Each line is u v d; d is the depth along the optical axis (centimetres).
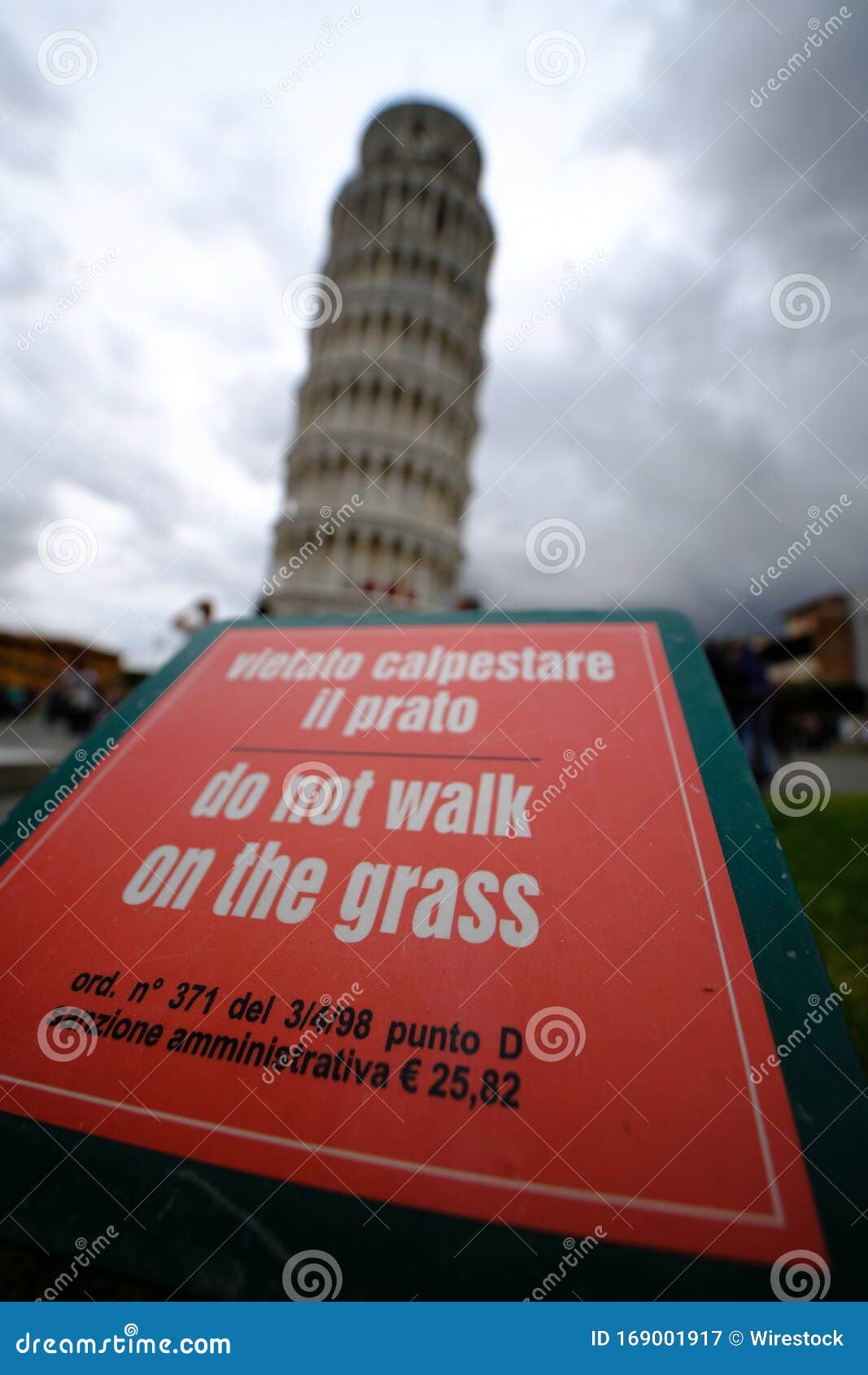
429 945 176
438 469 4034
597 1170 132
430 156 4353
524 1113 141
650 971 162
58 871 219
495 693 267
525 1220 126
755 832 190
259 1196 134
